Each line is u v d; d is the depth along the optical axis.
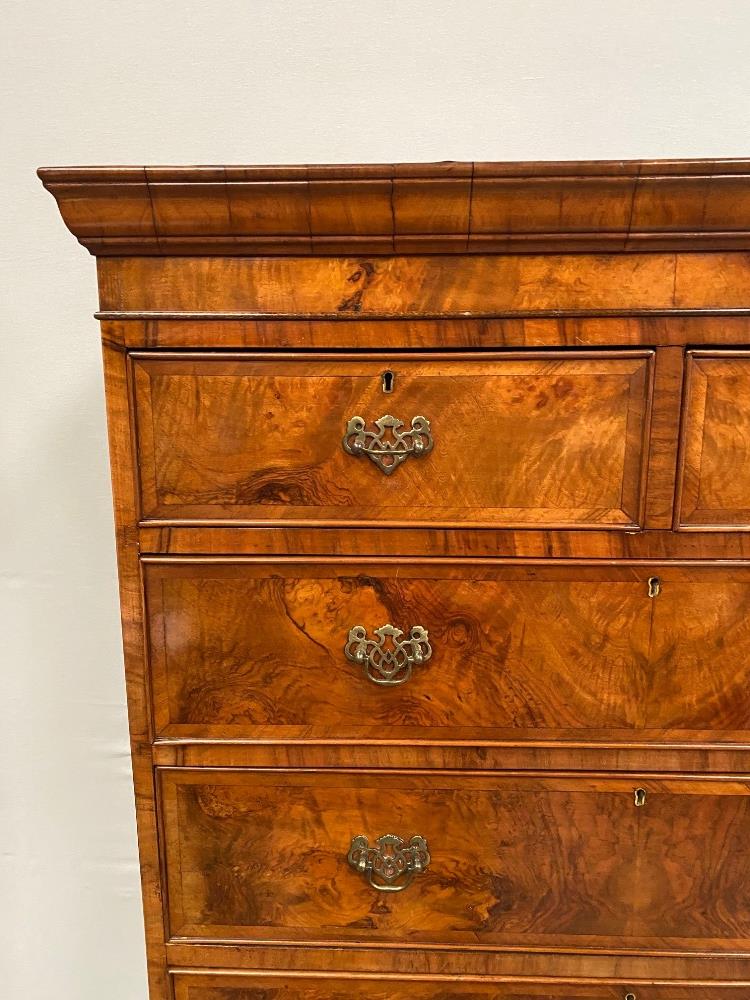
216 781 0.97
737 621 0.91
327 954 1.00
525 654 0.92
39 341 1.48
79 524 1.54
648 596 0.91
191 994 1.02
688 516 0.89
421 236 0.82
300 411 0.88
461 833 0.97
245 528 0.90
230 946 1.00
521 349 0.86
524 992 1.00
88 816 1.64
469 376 0.87
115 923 1.67
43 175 0.78
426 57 1.40
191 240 0.83
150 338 0.86
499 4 1.38
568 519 0.89
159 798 0.97
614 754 0.94
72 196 0.79
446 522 0.90
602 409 0.87
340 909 0.99
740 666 0.92
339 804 0.97
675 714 0.93
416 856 0.97
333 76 1.41
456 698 0.94
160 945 1.00
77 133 1.43
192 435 0.89
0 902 1.66
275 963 1.01
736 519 0.89
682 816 0.95
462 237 0.82
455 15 1.38
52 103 1.41
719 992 0.99
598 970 0.99
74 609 1.57
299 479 0.89
